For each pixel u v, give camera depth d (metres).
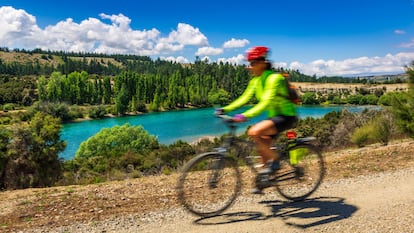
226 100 148.25
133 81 139.25
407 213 4.36
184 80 163.38
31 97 131.62
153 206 4.98
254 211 4.60
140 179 7.19
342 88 176.38
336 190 5.46
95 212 4.79
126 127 52.47
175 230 4.05
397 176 6.23
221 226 4.12
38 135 24.08
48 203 5.30
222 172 4.36
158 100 123.81
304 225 4.10
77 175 23.91
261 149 4.31
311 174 5.07
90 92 132.88
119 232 4.08
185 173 4.19
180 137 64.50
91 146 50.69
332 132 27.78
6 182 21.73
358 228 3.97
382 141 17.77
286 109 4.19
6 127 23.00
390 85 174.25
